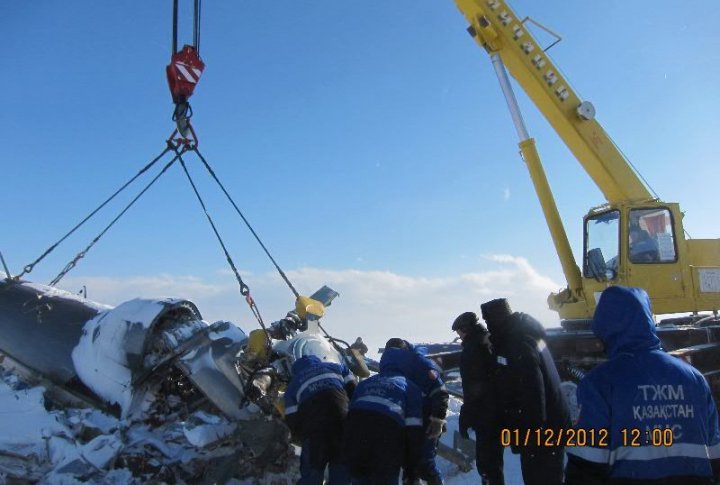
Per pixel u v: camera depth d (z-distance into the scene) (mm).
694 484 2504
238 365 5547
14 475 4688
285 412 4715
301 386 4629
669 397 2562
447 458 5715
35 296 6785
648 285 8766
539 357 3963
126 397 5762
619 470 2553
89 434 5512
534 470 3828
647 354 2645
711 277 8859
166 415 5879
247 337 5895
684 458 2525
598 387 2619
